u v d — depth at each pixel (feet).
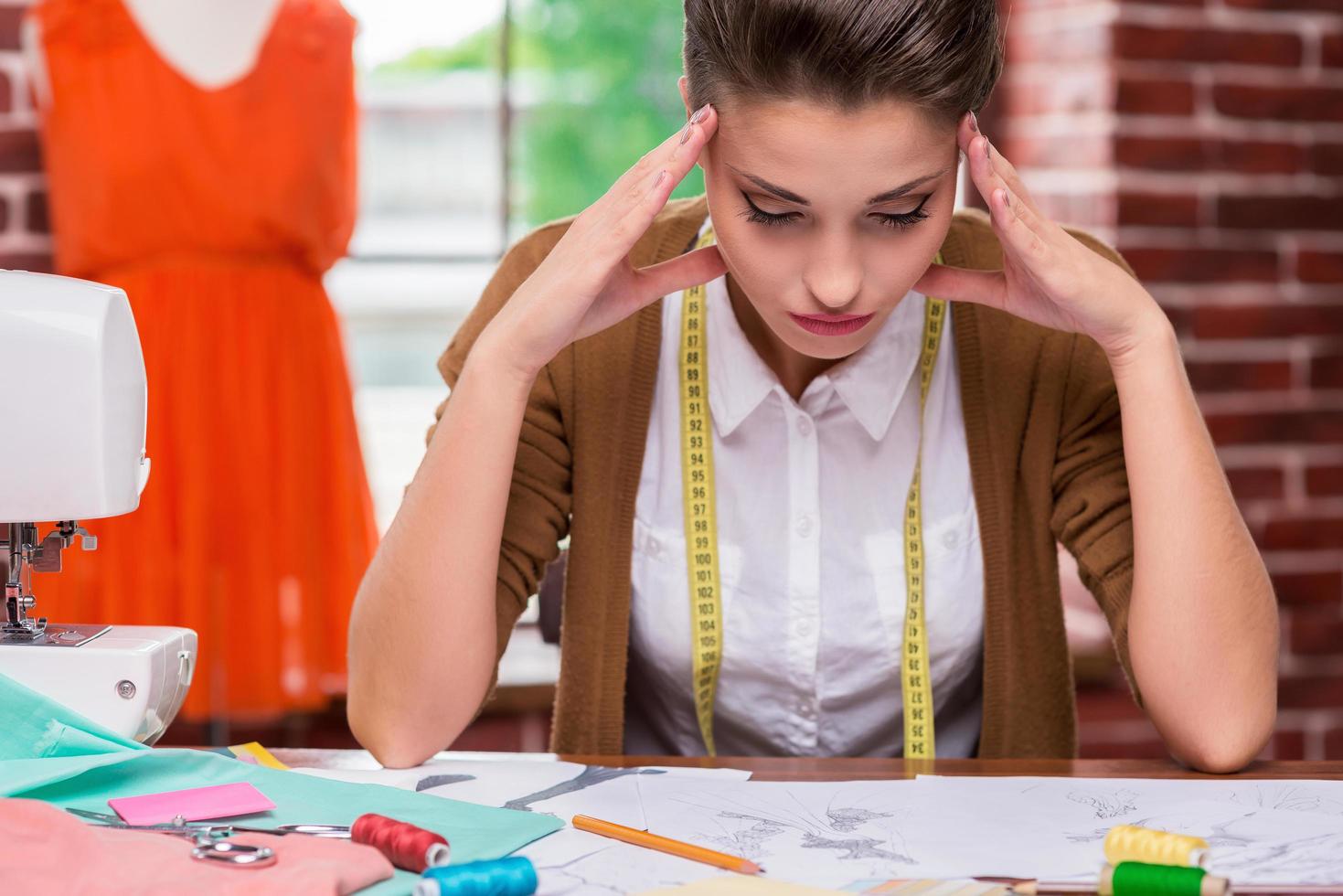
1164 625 3.71
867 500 4.28
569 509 4.37
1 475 3.34
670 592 4.30
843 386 4.14
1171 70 7.98
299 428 7.50
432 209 8.91
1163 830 2.92
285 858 2.61
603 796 3.24
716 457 4.30
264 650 7.34
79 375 3.34
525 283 3.79
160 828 2.82
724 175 3.26
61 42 7.11
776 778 3.42
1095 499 4.12
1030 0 8.41
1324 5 8.15
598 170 8.96
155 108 7.18
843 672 4.32
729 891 2.53
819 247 3.21
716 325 4.28
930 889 2.55
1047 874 2.72
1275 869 2.74
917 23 2.95
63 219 7.27
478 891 2.50
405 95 8.78
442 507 3.74
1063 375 4.29
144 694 3.43
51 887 2.45
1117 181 7.93
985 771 3.53
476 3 8.75
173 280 7.27
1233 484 8.25
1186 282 8.10
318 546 7.59
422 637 3.71
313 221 7.55
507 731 7.76
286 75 7.39
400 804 3.08
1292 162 8.20
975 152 3.46
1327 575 8.38
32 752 3.17
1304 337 8.29
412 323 9.01
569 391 4.32
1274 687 3.71
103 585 7.18
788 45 2.97
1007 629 4.29
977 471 4.31
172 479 7.25
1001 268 4.43
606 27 8.84
